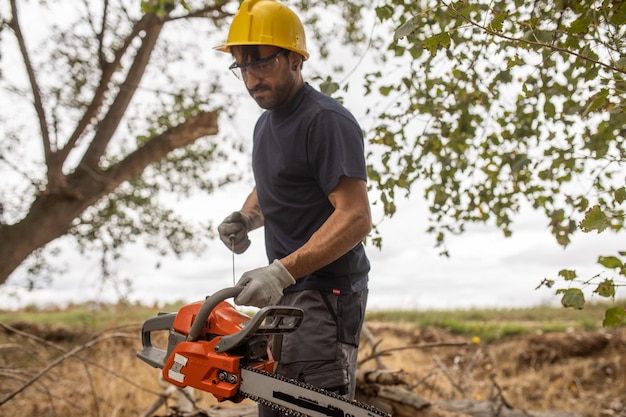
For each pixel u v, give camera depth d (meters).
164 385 5.38
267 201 2.76
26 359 8.04
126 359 7.00
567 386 7.33
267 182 2.75
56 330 9.40
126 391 6.25
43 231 7.90
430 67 3.28
